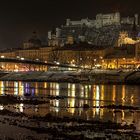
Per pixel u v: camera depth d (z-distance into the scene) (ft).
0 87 529.86
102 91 439.22
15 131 144.87
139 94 388.98
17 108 236.22
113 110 230.48
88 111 221.87
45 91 450.71
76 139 130.93
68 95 382.83
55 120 172.76
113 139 131.75
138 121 177.37
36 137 134.00
